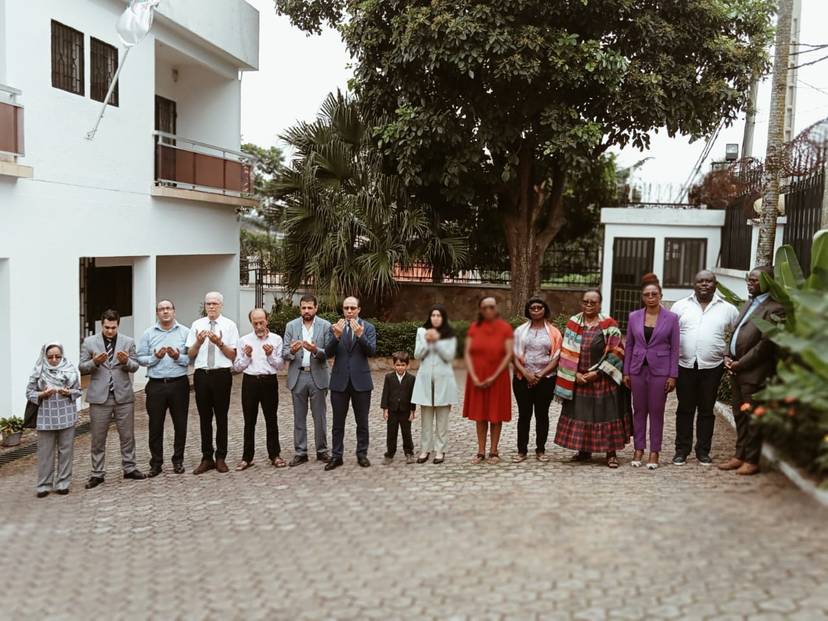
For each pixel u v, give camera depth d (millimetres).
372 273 14234
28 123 9969
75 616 4430
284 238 15531
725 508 5504
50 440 7430
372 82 14484
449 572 4645
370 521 5746
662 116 13336
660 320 6891
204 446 8000
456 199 15023
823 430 5641
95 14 11430
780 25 10484
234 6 15312
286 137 15539
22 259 9992
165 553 5434
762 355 6438
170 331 8070
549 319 7512
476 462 7543
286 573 4824
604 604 4113
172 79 15906
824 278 6500
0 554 5602
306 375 7957
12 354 9867
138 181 12672
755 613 3912
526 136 14773
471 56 12469
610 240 17391
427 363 7418
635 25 13156
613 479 6605
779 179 10883
